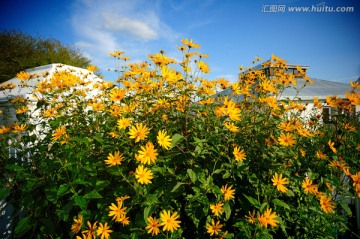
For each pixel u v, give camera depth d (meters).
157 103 2.91
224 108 2.43
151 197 1.96
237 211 2.31
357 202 2.96
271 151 2.53
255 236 1.86
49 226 2.33
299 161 2.65
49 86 3.65
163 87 3.20
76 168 2.31
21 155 2.88
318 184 2.50
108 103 3.45
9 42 17.44
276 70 4.22
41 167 2.63
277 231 2.39
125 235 1.98
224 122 2.66
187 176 2.16
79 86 4.39
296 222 2.38
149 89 3.09
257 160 2.58
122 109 2.82
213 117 2.64
